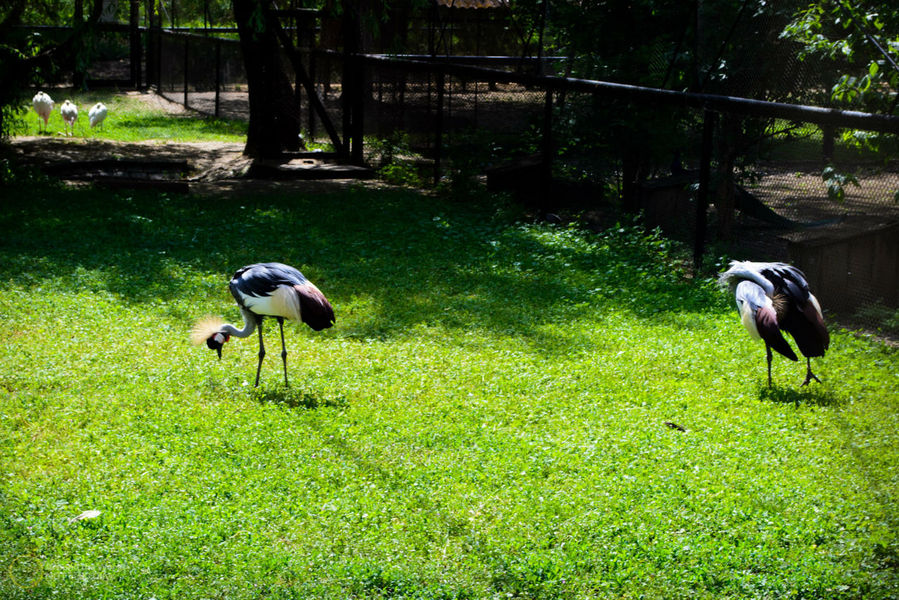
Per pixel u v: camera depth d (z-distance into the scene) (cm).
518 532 657
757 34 1457
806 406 909
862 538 650
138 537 638
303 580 593
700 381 988
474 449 798
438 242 1603
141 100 3912
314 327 906
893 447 809
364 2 2638
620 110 1762
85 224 1622
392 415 874
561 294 1309
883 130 1081
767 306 914
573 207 1961
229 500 700
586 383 968
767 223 1748
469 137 2408
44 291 1234
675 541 645
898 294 1212
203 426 836
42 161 2309
